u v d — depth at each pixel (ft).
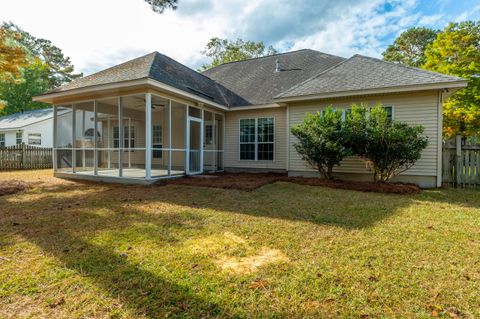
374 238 11.28
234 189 23.40
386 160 24.27
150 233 12.05
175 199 19.62
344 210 16.17
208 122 41.16
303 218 14.49
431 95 25.75
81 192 22.82
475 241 10.94
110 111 37.52
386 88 26.18
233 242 10.95
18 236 11.62
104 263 8.97
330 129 25.53
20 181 28.66
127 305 6.68
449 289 7.35
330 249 10.13
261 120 37.55
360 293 7.18
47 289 7.37
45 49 106.11
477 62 43.09
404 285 7.55
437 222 13.69
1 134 69.36
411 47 89.86
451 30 46.11
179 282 7.76
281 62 46.83
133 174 31.81
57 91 29.99
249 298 6.97
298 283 7.67
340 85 29.30
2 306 6.61
